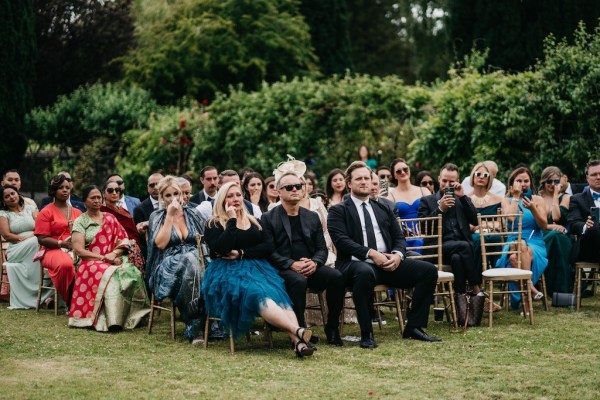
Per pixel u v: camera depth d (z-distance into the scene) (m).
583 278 9.48
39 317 8.66
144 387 5.52
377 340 7.32
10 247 9.44
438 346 6.94
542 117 12.19
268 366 6.21
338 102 14.30
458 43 17.75
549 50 12.43
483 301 7.91
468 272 8.09
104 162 17.31
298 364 6.29
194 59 23.56
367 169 7.62
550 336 7.26
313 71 24.36
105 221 8.48
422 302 7.37
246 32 24.31
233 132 15.10
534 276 8.65
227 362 6.38
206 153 15.49
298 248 7.23
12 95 16.03
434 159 13.23
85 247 8.38
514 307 8.76
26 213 9.71
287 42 24.38
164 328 8.03
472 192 9.37
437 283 7.91
